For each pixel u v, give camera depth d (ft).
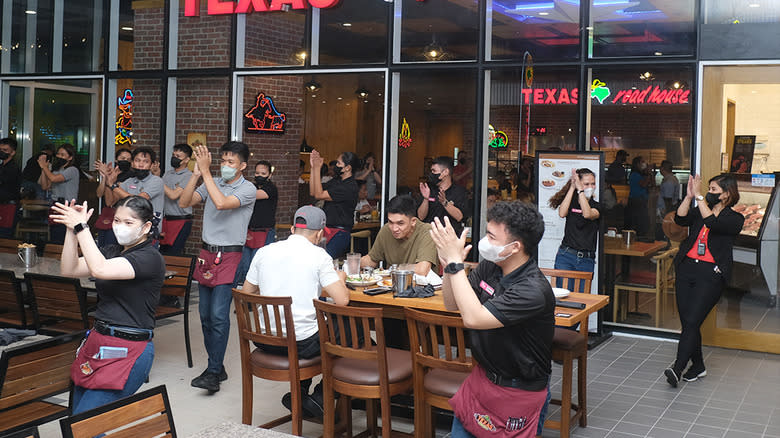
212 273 17.72
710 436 15.56
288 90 28.66
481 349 9.33
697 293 18.88
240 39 29.45
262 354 14.24
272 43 28.76
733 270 23.08
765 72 22.29
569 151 23.24
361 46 27.14
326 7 26.96
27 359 11.60
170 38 30.63
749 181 22.85
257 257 14.43
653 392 18.51
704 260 18.83
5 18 34.09
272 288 14.07
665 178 23.41
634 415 16.78
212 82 30.12
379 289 14.98
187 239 28.58
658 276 23.70
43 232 32.76
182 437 14.84
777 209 22.61
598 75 24.06
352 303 15.01
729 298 23.17
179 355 20.80
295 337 13.71
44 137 33.81
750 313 22.93
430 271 16.07
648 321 24.03
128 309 11.53
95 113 32.68
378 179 27.07
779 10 22.22
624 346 22.93
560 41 24.36
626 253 24.02
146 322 11.69
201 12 30.01
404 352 14.29
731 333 23.15
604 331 24.36
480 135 25.52
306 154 28.60
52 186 32.07
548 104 24.57
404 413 16.38
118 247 12.60
